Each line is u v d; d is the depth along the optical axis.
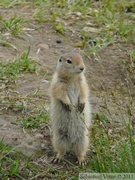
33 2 15.17
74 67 9.71
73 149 9.84
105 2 15.80
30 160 9.53
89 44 13.82
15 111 10.79
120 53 13.56
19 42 13.37
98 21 14.82
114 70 12.93
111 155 9.21
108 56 13.41
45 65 12.62
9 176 9.12
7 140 9.86
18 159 9.35
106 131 9.48
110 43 13.87
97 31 14.32
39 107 10.95
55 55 13.15
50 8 15.15
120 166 8.62
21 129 10.26
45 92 11.52
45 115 10.66
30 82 11.86
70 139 9.73
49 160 9.62
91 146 10.05
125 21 14.91
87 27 14.50
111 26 14.48
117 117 10.80
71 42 13.83
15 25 13.69
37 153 9.73
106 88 12.26
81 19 14.88
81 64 9.77
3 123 10.35
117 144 9.52
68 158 9.82
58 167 9.49
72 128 9.70
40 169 9.37
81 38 14.05
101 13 15.12
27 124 10.34
